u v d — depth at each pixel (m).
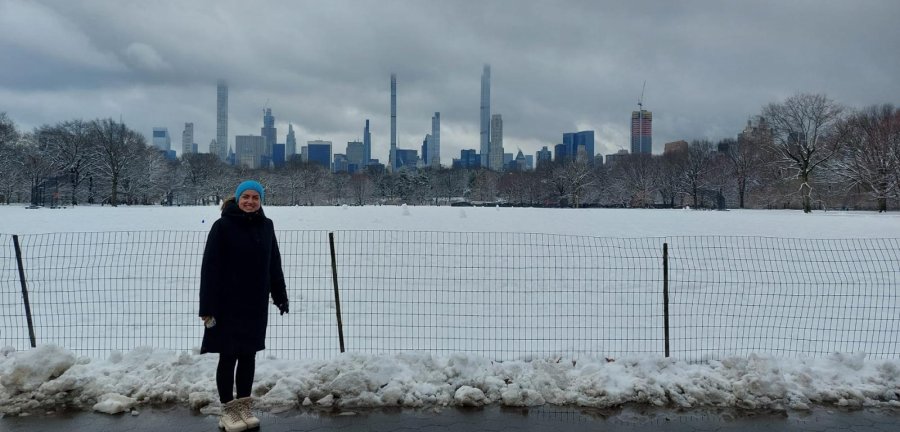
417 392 5.71
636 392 5.74
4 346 6.96
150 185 93.69
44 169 82.75
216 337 4.96
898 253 14.36
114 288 10.76
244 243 5.05
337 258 13.81
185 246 15.66
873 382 5.98
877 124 61.19
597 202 107.25
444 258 14.03
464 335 7.87
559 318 8.94
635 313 9.21
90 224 26.19
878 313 9.27
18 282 11.10
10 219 30.38
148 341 7.61
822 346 7.47
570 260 13.88
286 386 5.70
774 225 27.27
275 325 8.44
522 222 28.62
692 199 95.69
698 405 5.64
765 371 5.92
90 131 88.00
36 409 5.46
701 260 13.66
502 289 10.91
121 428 5.10
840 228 25.08
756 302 9.84
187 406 5.54
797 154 61.03
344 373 5.81
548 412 5.48
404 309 9.40
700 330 8.22
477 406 5.59
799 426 5.20
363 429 5.09
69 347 7.30
